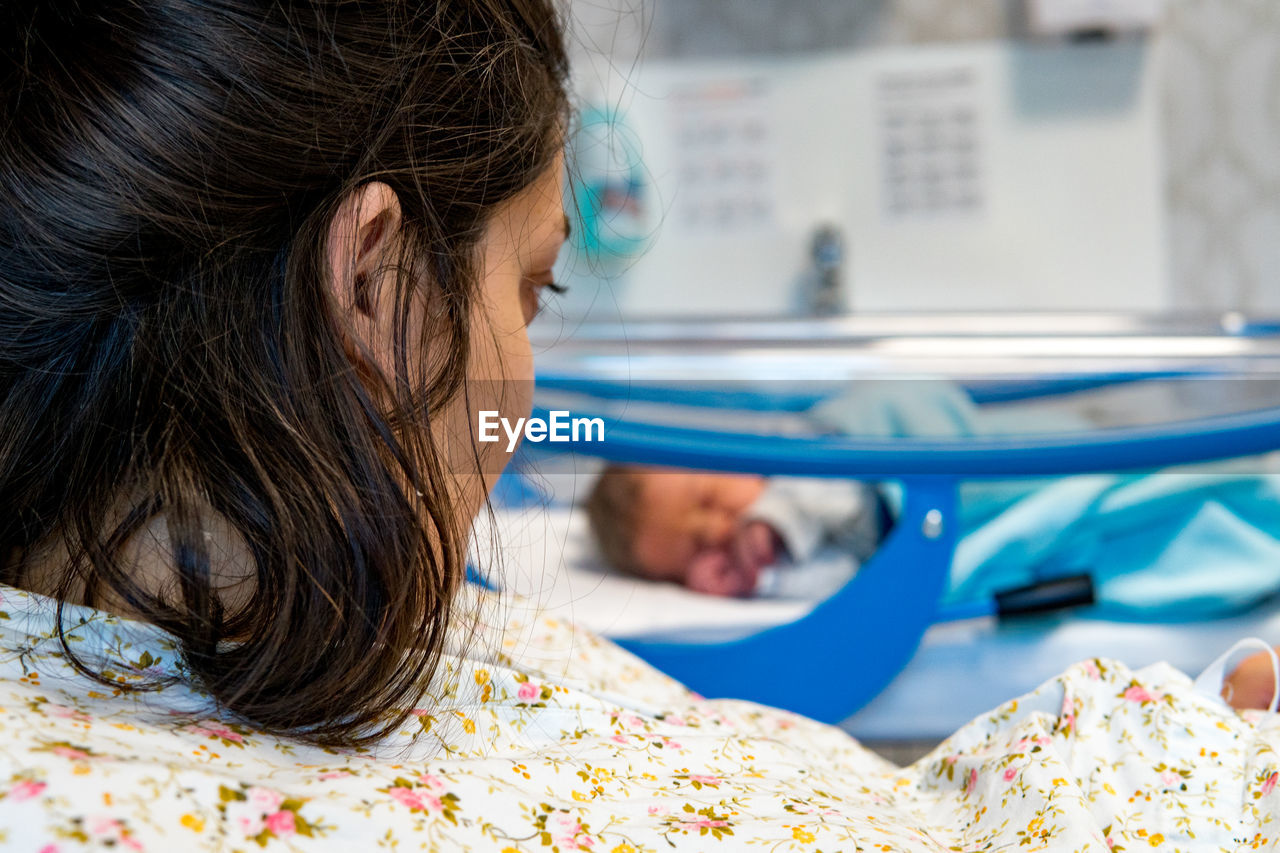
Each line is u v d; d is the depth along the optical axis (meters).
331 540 0.32
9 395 0.33
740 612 1.19
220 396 0.32
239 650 0.32
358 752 0.34
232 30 0.32
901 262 2.02
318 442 0.32
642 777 0.40
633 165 1.89
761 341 1.45
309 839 0.27
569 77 0.50
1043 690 0.51
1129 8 1.81
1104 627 1.10
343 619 0.32
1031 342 1.41
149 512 0.32
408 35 0.35
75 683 0.32
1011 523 1.19
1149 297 2.00
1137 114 1.94
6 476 0.33
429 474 0.35
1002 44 1.94
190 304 0.32
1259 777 0.43
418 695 0.36
